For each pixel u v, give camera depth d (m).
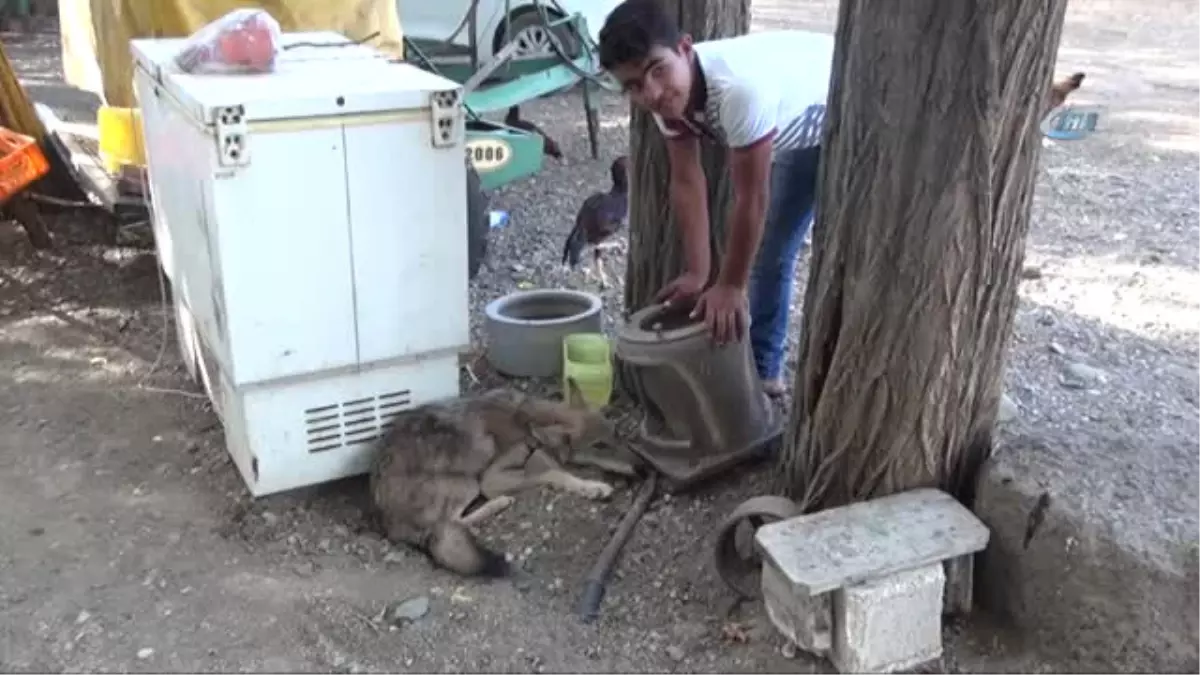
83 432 3.81
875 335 2.64
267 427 3.17
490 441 3.32
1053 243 5.33
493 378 4.03
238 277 2.99
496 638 2.75
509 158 5.25
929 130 2.47
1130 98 8.68
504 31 7.71
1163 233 5.48
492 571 3.02
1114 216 5.77
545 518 3.25
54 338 4.57
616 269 5.20
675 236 3.74
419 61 6.73
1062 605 2.52
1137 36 11.62
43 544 3.17
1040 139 2.58
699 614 2.82
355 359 3.21
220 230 2.93
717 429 3.29
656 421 3.44
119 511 3.34
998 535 2.65
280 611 2.86
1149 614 2.41
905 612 2.50
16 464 3.61
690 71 2.90
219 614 2.85
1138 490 2.62
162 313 4.81
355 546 3.16
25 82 8.95
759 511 2.81
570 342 3.78
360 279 3.14
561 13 7.26
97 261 5.33
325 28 4.88
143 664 2.67
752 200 2.96
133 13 4.67
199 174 3.03
